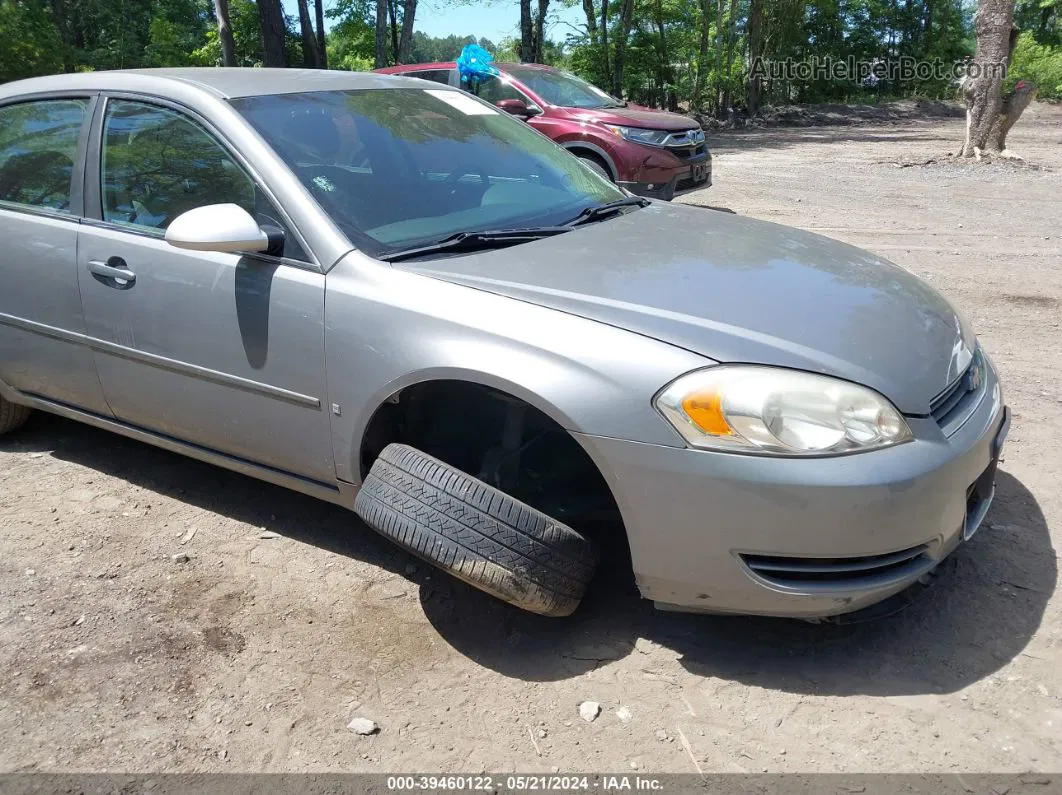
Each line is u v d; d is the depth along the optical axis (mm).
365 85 3611
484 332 2480
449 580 3035
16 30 23406
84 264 3303
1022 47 33562
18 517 3504
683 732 2322
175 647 2719
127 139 3330
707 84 31703
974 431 2496
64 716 2443
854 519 2221
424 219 3033
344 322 2699
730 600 2379
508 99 9922
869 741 2256
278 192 2900
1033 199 10609
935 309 2857
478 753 2285
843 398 2275
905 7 39031
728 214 3734
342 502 2963
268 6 21766
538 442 2871
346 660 2652
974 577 2910
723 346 2340
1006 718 2307
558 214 3330
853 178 13086
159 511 3545
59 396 3660
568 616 2773
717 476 2246
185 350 3074
